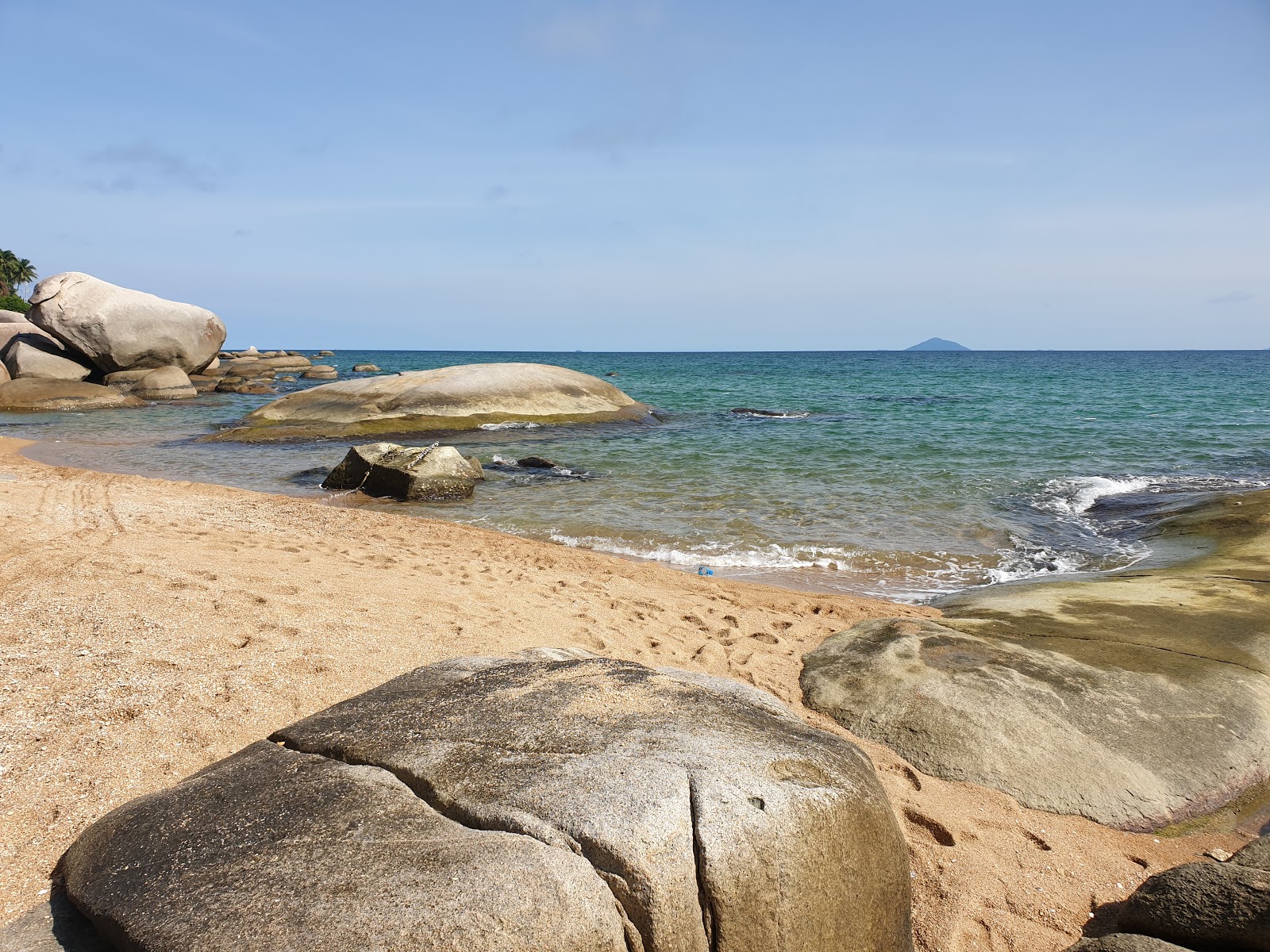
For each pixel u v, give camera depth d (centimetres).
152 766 353
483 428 2053
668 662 562
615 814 230
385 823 235
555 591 714
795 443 1889
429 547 893
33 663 422
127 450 1803
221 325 3453
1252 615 608
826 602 739
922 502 1230
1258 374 5859
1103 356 15112
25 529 796
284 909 203
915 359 13112
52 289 3020
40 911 242
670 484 1398
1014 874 358
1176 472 1473
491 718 287
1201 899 282
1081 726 449
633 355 19775
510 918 201
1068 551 962
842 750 288
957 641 552
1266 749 444
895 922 273
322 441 1894
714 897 225
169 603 526
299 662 461
